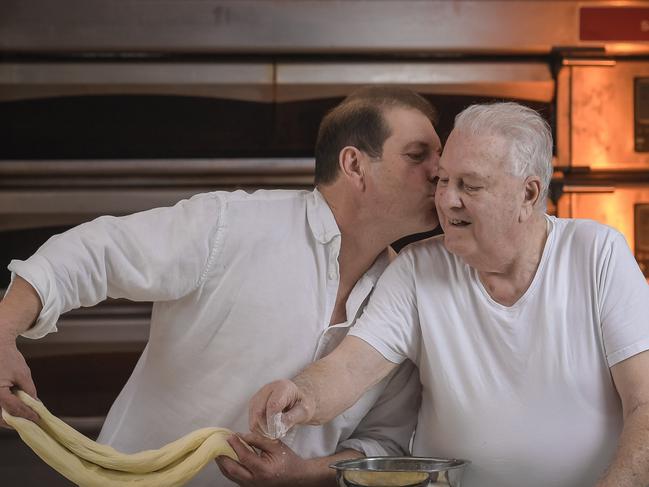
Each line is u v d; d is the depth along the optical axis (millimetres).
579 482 1920
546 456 1924
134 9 3371
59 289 1913
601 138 3467
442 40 3416
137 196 3377
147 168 3377
